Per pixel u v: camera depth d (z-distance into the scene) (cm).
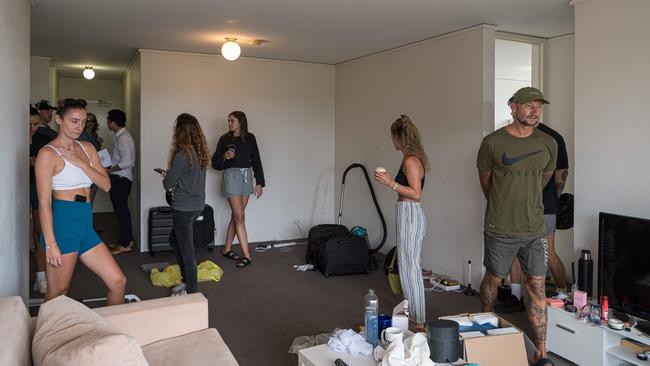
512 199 308
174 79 617
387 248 604
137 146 643
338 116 697
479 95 457
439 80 506
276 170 677
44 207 269
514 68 770
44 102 504
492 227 316
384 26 468
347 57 642
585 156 361
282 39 532
